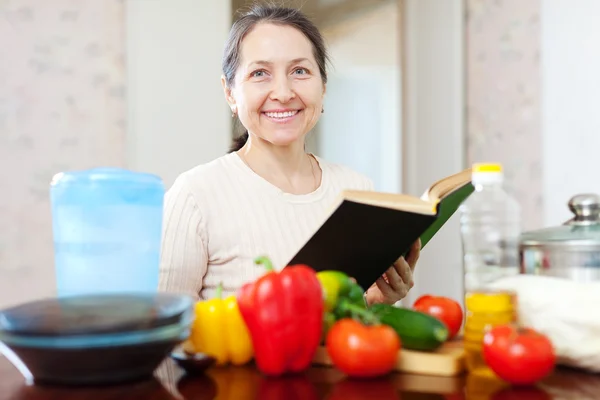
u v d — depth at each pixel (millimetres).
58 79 2602
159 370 900
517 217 1008
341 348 848
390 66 3500
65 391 776
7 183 2557
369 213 915
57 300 818
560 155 2648
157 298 826
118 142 2658
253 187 1513
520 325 917
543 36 2707
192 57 2689
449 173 3033
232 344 928
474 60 3004
